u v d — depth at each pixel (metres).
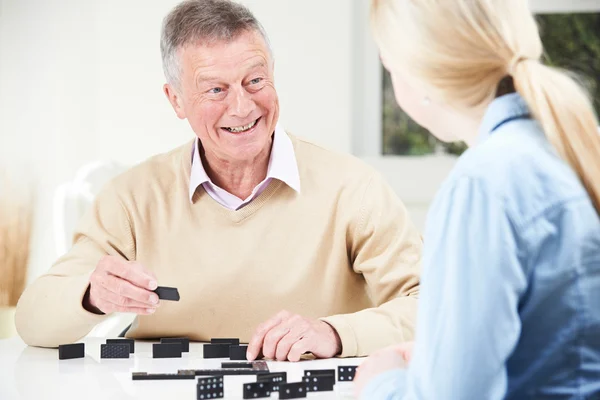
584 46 3.84
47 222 4.04
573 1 3.82
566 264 1.04
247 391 1.41
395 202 2.20
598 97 3.84
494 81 1.13
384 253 2.13
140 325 2.18
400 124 3.94
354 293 2.22
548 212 1.04
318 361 1.77
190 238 2.18
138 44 3.87
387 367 1.20
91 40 3.90
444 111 1.19
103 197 2.26
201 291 2.15
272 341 1.78
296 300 2.14
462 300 1.01
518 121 1.12
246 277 2.14
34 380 1.60
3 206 3.93
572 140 1.07
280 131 2.20
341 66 3.75
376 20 1.16
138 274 1.83
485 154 1.07
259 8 3.75
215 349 1.85
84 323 1.96
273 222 2.16
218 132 2.09
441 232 1.05
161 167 2.28
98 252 2.21
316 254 2.15
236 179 2.17
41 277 2.14
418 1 1.12
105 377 1.62
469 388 1.00
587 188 1.08
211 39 2.05
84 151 3.94
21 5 4.04
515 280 1.02
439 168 3.76
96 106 3.92
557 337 1.04
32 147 4.04
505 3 1.12
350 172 2.21
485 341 1.00
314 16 3.74
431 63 1.12
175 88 2.15
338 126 3.78
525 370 1.06
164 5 3.85
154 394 1.46
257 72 2.06
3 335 3.73
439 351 1.02
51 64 3.98
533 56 1.11
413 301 1.95
